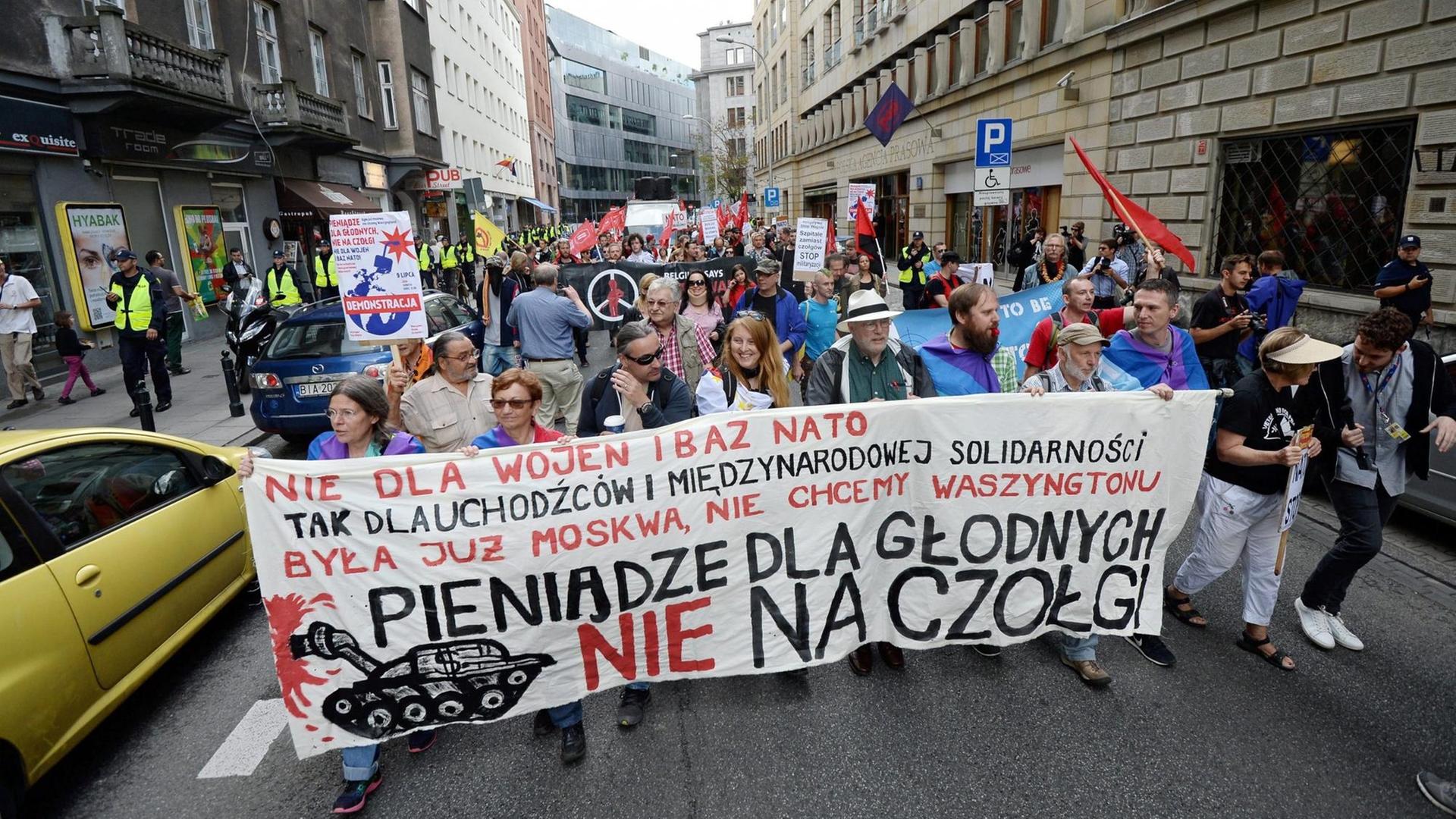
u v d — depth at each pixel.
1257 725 3.56
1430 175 8.87
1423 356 3.94
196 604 4.28
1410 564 5.20
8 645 3.07
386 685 3.31
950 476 3.71
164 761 3.61
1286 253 11.26
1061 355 4.05
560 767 3.45
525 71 65.94
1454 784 3.08
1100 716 3.65
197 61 15.65
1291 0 10.55
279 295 14.90
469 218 42.81
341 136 21.94
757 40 64.62
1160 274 7.09
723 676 3.85
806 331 7.66
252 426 9.78
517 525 3.33
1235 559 4.14
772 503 3.56
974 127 21.56
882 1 29.08
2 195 11.95
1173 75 12.98
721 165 80.81
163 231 15.84
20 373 10.97
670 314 5.77
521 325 7.90
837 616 3.69
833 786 3.25
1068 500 3.77
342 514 3.21
